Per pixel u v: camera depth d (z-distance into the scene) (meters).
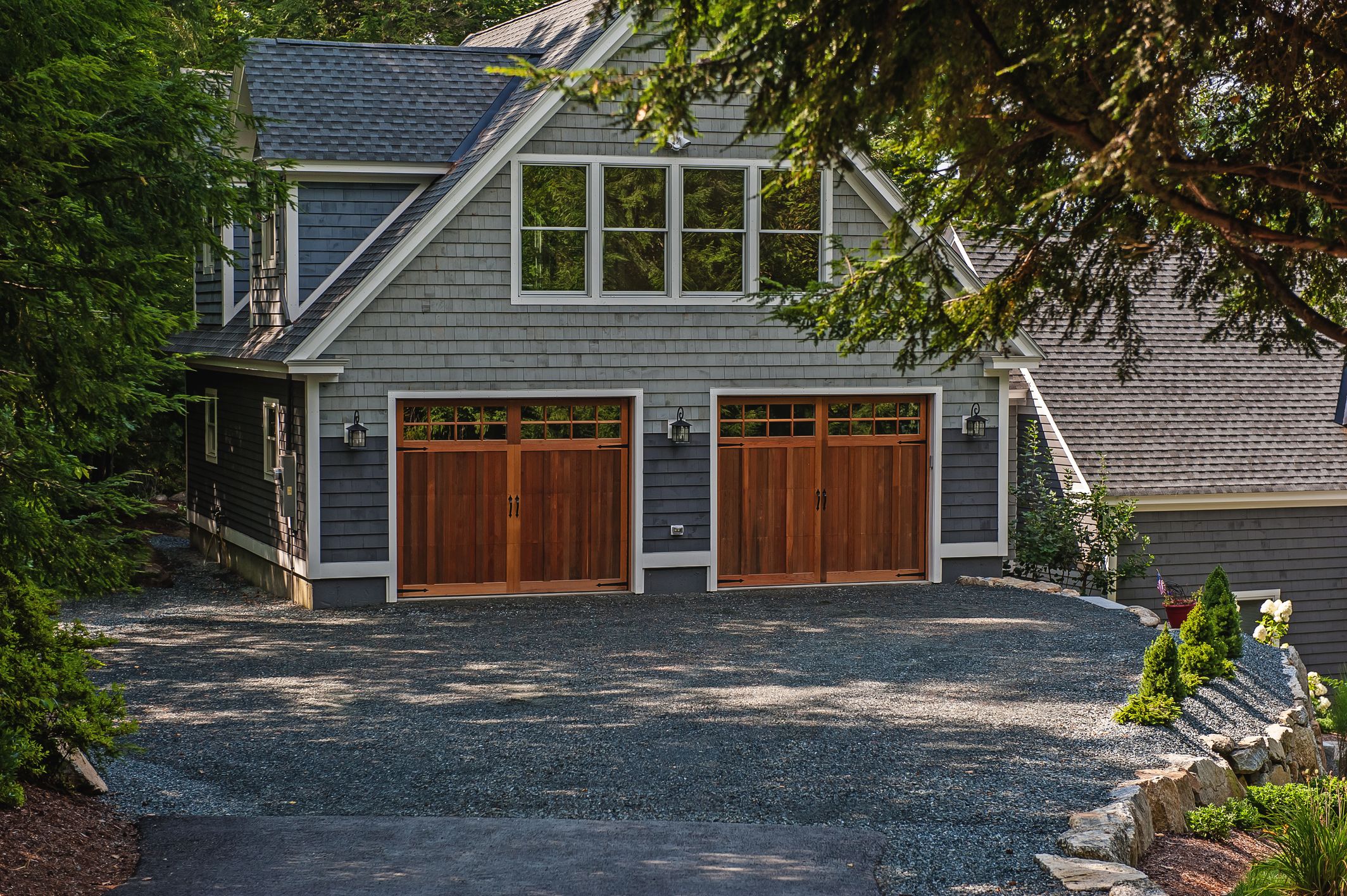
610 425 17.69
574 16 19.97
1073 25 7.39
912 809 8.82
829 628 15.45
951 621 15.88
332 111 17.94
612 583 17.78
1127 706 11.34
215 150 12.16
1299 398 21.20
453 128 18.38
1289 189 8.96
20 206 7.70
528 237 17.08
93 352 7.84
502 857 7.76
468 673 13.10
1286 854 8.28
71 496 7.91
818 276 17.92
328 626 15.60
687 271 17.62
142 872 7.45
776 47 7.08
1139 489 19.12
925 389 18.39
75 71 7.86
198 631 15.37
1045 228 9.08
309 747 10.34
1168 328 21.78
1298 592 20.25
